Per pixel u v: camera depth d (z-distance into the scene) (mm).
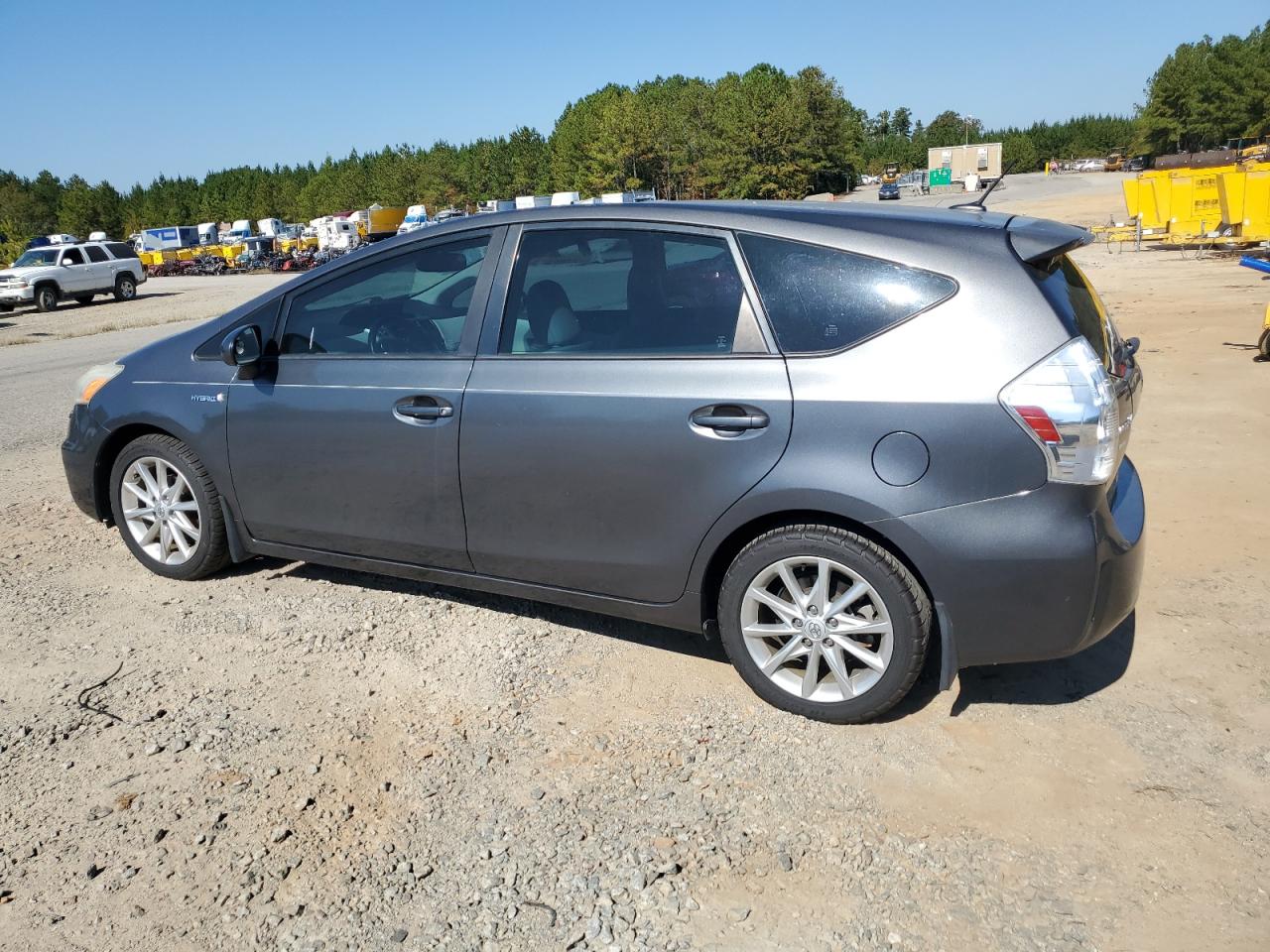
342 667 3732
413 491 3797
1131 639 3783
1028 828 2707
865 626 3113
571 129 116500
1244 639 3744
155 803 2910
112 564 4902
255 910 2473
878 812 2791
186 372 4398
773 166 94375
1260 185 18141
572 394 3412
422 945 2352
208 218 139625
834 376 3047
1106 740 3115
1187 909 2391
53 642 4004
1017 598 2910
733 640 3336
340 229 58094
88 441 4676
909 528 2947
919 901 2447
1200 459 5992
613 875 2570
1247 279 14805
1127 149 134250
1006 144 154125
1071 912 2393
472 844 2707
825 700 3221
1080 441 2836
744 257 3250
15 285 30094
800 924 2385
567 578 3592
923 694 3434
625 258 3438
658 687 3531
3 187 113625
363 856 2670
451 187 121438
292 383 4059
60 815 2863
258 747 3201
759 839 2695
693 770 3020
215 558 4496
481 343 3652
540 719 3338
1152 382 8164
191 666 3768
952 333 2955
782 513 3199
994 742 3121
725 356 3217
